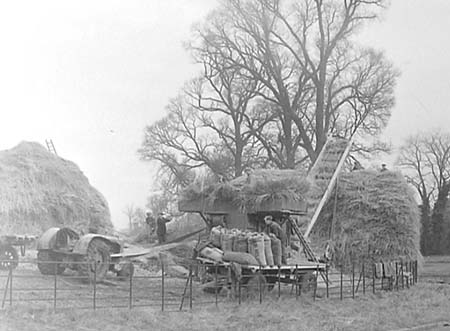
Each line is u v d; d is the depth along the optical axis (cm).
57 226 3291
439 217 6788
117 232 3788
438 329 1972
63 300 1852
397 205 3712
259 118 5734
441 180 6875
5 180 3250
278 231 2500
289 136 5603
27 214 3228
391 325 1920
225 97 5603
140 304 1917
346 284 2972
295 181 2661
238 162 5609
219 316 1848
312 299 2358
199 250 2475
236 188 2753
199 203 2827
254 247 2320
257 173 3431
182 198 2873
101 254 2336
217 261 2347
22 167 3381
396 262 3091
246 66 5469
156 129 5512
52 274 2373
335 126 5609
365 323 1908
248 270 2295
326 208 3838
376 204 3744
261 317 1873
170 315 1775
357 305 2306
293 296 2391
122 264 2395
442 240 6769
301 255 2644
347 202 3816
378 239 3697
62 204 3409
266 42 5441
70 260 2356
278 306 2119
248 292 2269
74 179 3662
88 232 2764
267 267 2322
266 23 5388
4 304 1686
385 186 3788
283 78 5597
